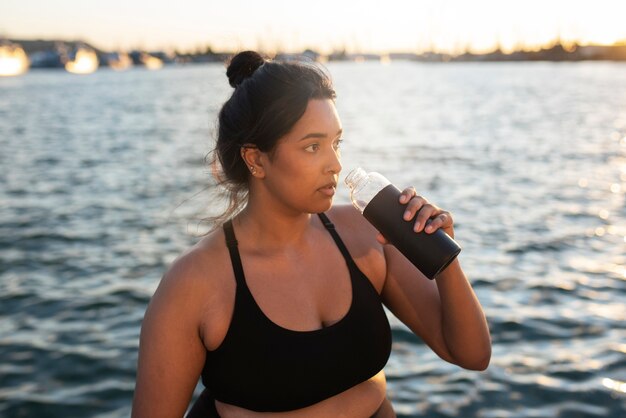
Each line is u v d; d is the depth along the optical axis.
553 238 8.69
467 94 55.28
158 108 44.84
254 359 1.36
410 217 1.30
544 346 5.14
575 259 7.63
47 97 62.00
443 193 12.65
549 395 4.37
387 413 1.52
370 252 1.53
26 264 7.98
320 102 1.34
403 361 4.93
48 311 6.29
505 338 5.31
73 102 53.69
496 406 4.26
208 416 1.46
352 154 19.39
